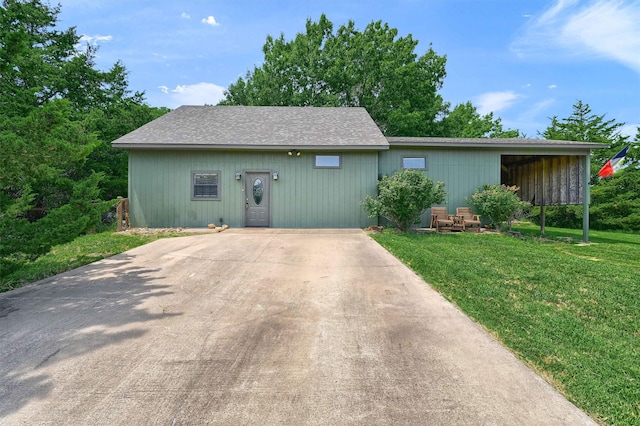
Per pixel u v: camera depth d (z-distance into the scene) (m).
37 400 2.10
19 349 2.77
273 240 8.18
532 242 9.23
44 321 3.35
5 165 4.06
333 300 4.02
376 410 2.02
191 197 10.65
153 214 10.62
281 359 2.63
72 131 4.39
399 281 4.80
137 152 10.55
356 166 10.79
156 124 11.55
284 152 10.74
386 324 3.31
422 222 11.35
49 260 5.98
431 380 2.34
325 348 2.81
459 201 11.27
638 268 6.19
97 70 16.86
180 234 9.23
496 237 9.24
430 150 11.19
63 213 4.62
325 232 9.71
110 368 2.48
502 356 2.67
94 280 4.81
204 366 2.52
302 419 1.94
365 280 4.86
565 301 4.02
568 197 11.38
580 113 25.89
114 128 15.78
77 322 3.33
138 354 2.69
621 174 18.20
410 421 1.92
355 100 24.80
